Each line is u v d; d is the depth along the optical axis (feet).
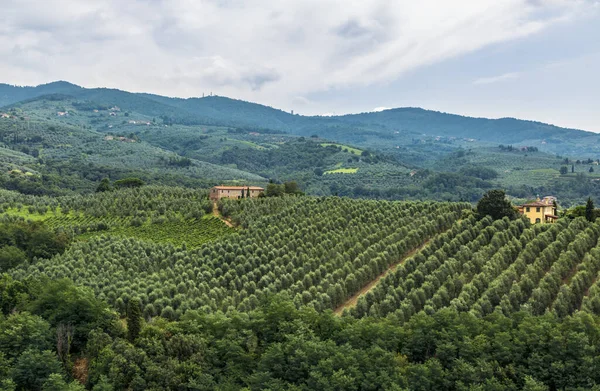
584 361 249.55
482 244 420.77
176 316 331.16
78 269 389.39
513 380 259.60
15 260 419.95
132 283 372.58
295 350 271.90
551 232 417.90
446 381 256.52
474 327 286.25
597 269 361.30
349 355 268.00
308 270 393.91
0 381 258.78
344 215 501.15
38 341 287.28
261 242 438.40
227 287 379.96
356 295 375.66
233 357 280.10
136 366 269.85
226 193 635.25
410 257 407.64
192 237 491.72
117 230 523.29
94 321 310.65
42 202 635.25
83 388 257.14
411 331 290.35
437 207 508.53
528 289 339.57
